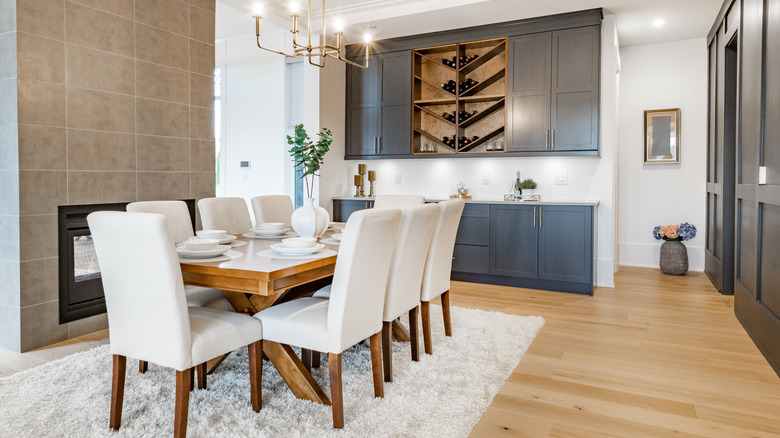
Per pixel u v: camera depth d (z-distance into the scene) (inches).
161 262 69.4
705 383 100.6
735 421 84.5
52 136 123.5
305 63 217.9
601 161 194.2
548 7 181.0
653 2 175.2
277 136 269.6
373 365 90.7
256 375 84.7
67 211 128.3
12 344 119.3
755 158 126.6
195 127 164.7
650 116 227.3
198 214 165.9
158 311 71.9
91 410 85.1
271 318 86.3
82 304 132.9
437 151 223.3
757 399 93.2
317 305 92.3
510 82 199.0
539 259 185.9
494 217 193.2
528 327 135.9
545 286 186.7
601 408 89.4
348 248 78.3
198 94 165.8
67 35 126.2
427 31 210.2
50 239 124.0
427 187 228.1
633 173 232.2
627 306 161.9
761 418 85.6
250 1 185.3
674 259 212.4
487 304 164.6
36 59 119.4
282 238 118.2
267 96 271.6
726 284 177.0
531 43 194.2
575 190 199.5
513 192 205.6
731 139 174.6
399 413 84.9
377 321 89.5
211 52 170.7
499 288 189.3
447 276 125.4
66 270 128.4
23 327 118.6
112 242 72.9
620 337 130.1
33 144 119.4
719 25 183.9
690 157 221.6
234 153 284.2
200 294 107.0
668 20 194.2
